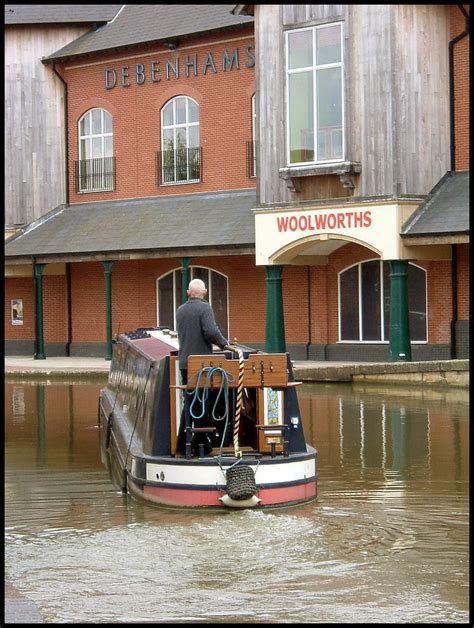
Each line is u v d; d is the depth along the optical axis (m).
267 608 9.08
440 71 28.92
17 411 22.70
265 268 30.53
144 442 13.75
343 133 28.64
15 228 38.75
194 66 35.53
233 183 34.81
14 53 38.69
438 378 25.31
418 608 9.05
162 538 11.31
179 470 12.55
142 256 33.75
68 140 38.69
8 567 10.36
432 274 29.89
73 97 38.47
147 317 36.94
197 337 13.03
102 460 16.50
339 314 32.25
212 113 35.19
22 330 39.78
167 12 37.00
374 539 11.20
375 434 18.28
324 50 28.95
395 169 27.91
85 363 34.47
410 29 28.27
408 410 21.25
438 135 28.84
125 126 37.31
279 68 29.70
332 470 15.12
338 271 32.12
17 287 39.69
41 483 14.63
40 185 38.75
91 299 38.41
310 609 9.07
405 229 27.88
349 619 8.80
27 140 38.81
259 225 30.25
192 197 35.53
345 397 23.77
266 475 12.54
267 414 12.99
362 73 28.39
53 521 12.20
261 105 30.06
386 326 31.47
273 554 10.66
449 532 11.48
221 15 34.97
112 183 37.62
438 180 28.83
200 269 35.47
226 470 12.42
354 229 28.50
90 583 9.83
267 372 12.69
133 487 13.32
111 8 39.09
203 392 12.62
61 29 38.72
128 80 37.12
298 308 32.97
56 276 39.19
